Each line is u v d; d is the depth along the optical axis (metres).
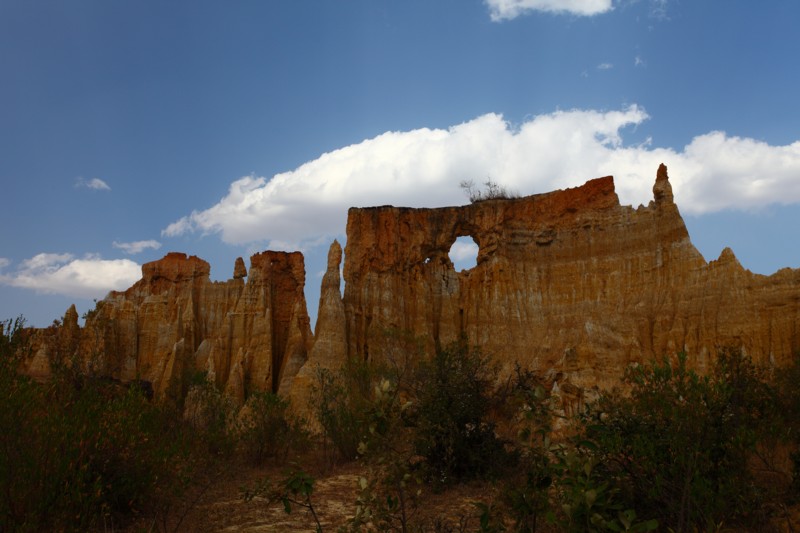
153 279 82.06
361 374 37.66
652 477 11.92
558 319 58.06
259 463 29.22
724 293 49.38
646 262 55.69
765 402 16.25
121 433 15.90
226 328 65.88
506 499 9.53
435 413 21.77
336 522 16.17
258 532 15.00
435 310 62.69
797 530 12.55
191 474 18.50
